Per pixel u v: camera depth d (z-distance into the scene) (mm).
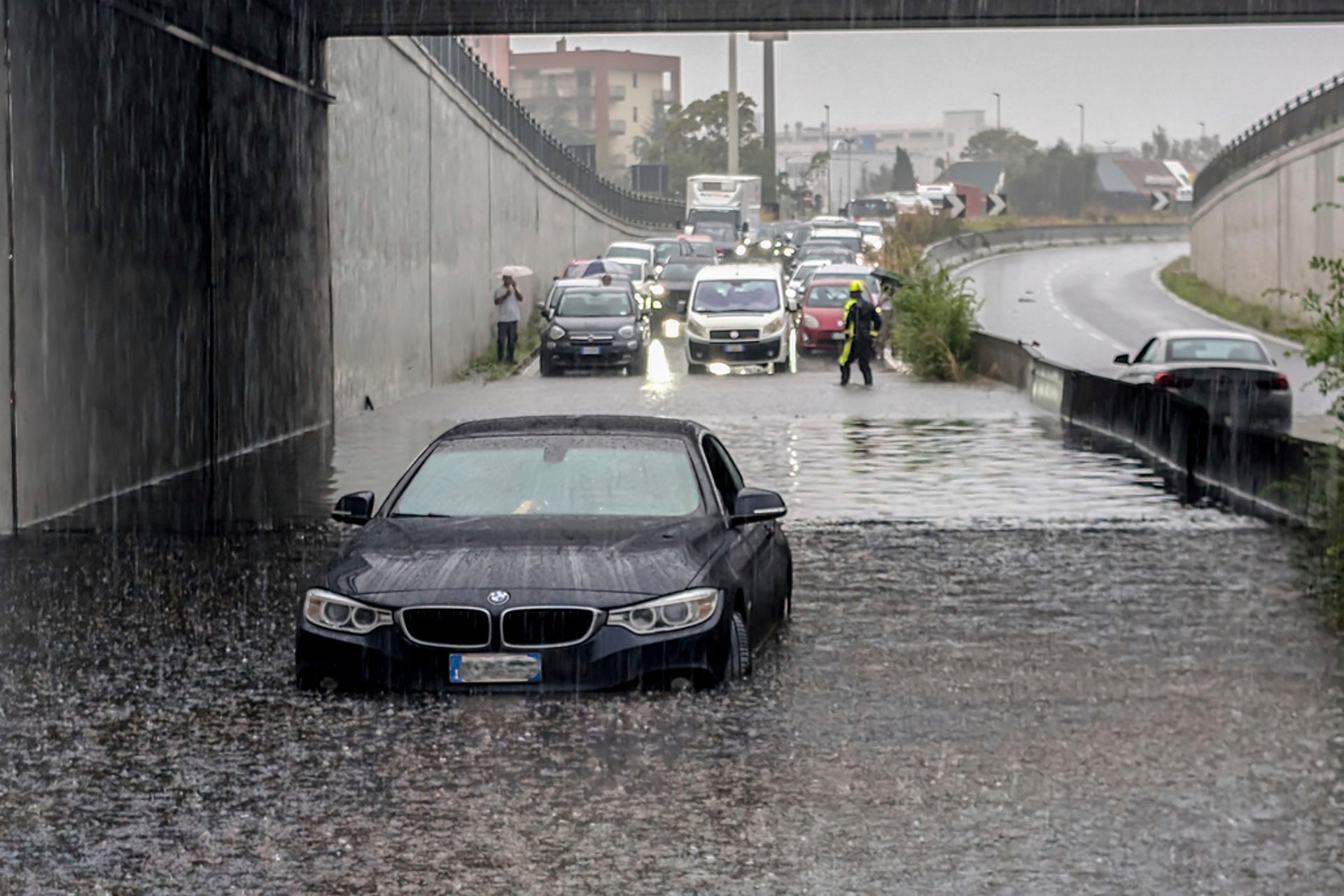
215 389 45094
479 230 82188
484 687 17875
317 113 54250
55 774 15930
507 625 17891
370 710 18000
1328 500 30781
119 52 38719
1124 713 18234
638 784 15430
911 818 14461
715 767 15961
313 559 29500
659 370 78000
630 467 20703
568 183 118062
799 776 15711
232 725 17656
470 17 51281
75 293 36219
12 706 18703
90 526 33594
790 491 37656
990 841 13852
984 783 15539
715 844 13812
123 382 39031
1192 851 13602
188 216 43281
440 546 18844
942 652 21438
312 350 53969
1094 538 31172
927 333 71688
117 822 14445
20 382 33500
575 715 17672
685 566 18547
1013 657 21141
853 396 63125
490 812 14641
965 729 17516
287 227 51469
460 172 77062
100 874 13164
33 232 34094
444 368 73312
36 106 34125
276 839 13992
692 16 50562
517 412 58438
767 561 21641
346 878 13031
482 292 82812
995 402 60562
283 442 50062
